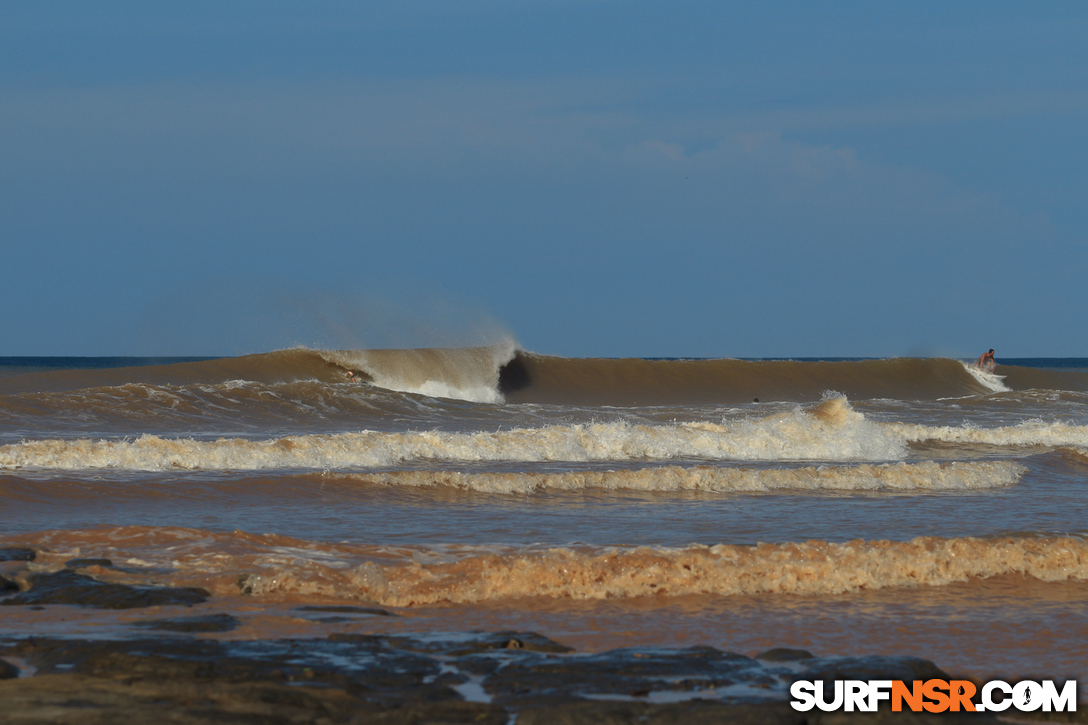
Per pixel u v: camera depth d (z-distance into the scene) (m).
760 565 24.30
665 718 13.43
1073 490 45.97
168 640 17.16
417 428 74.38
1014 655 18.33
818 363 147.25
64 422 66.75
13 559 24.39
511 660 16.75
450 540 30.02
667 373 132.88
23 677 14.67
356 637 17.97
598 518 35.16
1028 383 161.38
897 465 48.16
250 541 27.48
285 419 76.19
